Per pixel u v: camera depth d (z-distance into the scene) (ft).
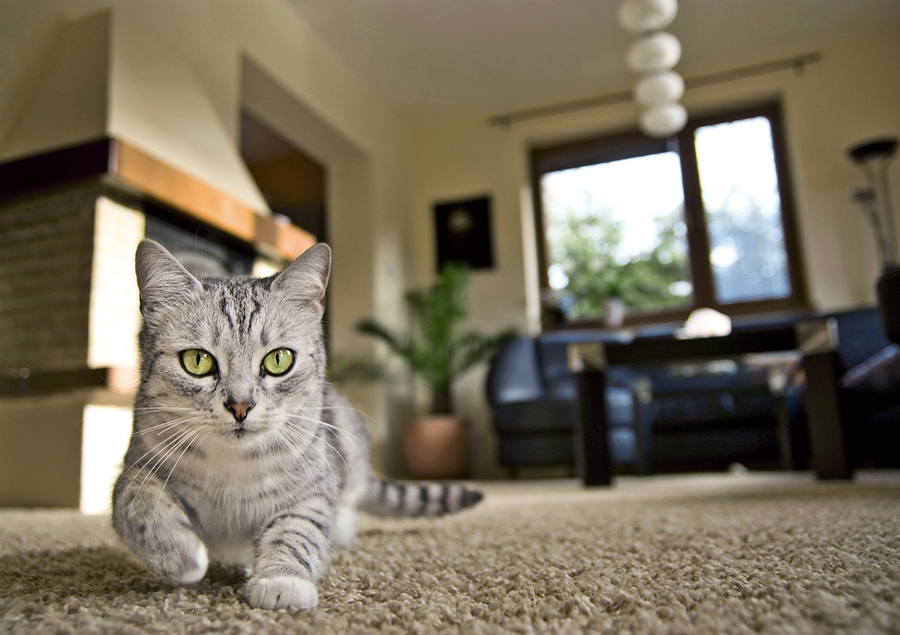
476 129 13.51
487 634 1.51
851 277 10.94
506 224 13.04
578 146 13.20
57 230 6.31
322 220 13.32
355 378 11.07
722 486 6.74
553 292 13.11
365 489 3.26
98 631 1.56
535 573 2.25
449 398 11.52
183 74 7.63
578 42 11.16
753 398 9.24
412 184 13.79
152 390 2.19
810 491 5.37
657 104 9.43
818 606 1.58
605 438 7.31
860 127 11.27
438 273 13.35
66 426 5.99
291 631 1.54
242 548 2.34
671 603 1.73
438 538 3.28
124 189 6.31
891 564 2.09
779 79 11.73
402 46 11.13
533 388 10.68
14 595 2.01
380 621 1.65
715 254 12.05
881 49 11.33
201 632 1.57
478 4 10.09
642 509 4.50
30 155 6.28
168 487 2.14
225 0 8.68
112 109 6.30
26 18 6.50
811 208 11.27
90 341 6.02
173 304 2.21
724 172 12.19
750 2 10.39
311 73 10.57
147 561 2.03
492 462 12.29
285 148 13.44
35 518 4.81
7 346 6.36
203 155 7.47
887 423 6.60
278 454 2.20
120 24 6.75
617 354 7.18
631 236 12.85
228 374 2.13
